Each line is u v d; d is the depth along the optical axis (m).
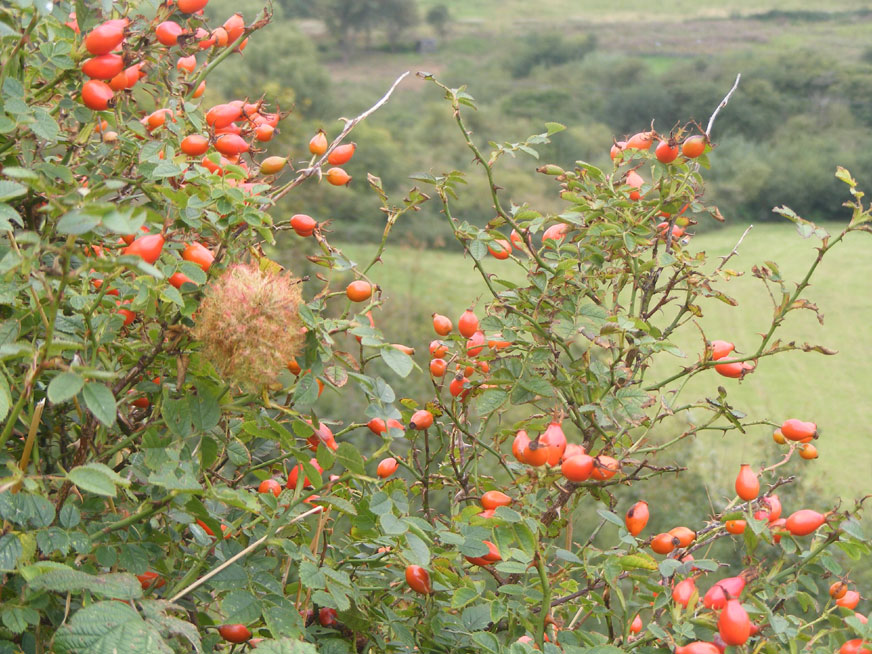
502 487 1.79
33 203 1.32
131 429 1.41
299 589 1.40
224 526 1.33
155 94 1.62
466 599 1.44
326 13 55.44
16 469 1.06
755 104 41.41
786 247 24.67
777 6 60.25
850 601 1.47
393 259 19.38
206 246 1.46
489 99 44.53
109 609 0.99
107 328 1.33
